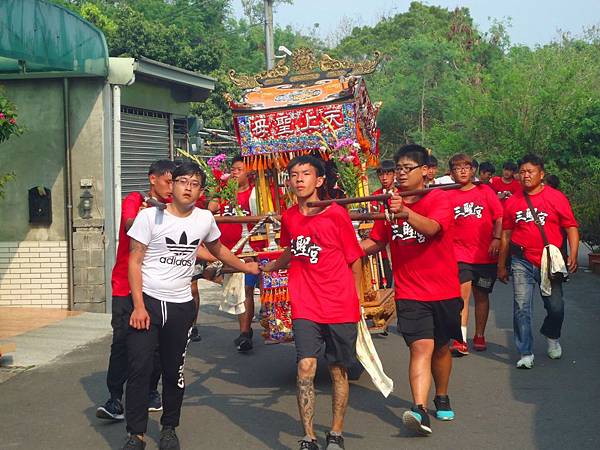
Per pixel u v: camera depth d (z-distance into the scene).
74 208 10.88
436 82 39.66
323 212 5.30
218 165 7.73
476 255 8.12
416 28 57.06
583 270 14.09
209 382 7.25
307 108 7.39
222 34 44.19
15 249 11.06
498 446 5.34
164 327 5.26
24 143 10.95
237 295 8.28
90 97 10.77
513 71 22.75
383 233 5.86
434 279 5.65
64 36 10.12
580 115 18.56
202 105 25.06
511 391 6.68
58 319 10.34
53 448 5.54
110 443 5.63
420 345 5.67
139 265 5.20
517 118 21.89
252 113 7.54
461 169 8.20
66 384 7.23
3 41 9.11
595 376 7.07
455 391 6.72
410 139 37.84
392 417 6.05
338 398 5.23
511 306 10.87
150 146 13.20
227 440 5.61
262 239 7.60
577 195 16.05
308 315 5.24
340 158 7.05
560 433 5.57
